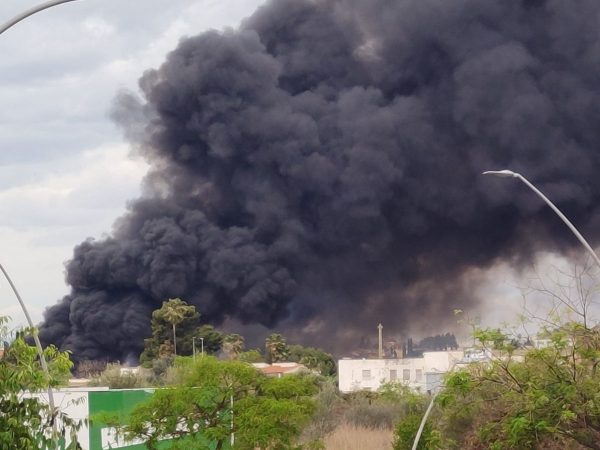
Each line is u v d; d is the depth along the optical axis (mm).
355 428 59594
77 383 73938
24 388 16047
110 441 36531
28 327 15914
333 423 58656
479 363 23453
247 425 33312
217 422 34219
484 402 24500
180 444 33656
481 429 24359
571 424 22484
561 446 24984
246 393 34812
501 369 22984
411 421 41625
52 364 17219
